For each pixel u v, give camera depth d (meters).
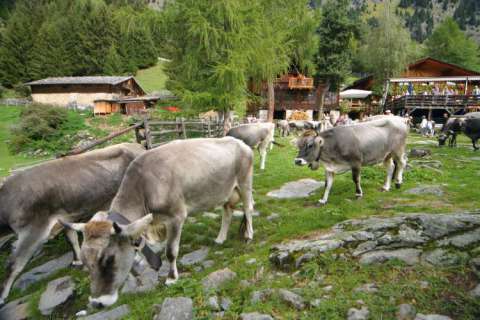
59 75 59.69
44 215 4.50
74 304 4.17
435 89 30.12
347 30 31.86
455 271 3.39
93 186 4.89
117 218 3.52
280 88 34.88
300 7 17.77
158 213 3.90
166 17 12.60
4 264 5.48
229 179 4.70
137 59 67.62
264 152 10.99
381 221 4.69
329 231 4.86
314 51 27.25
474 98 25.59
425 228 4.18
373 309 3.00
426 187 7.14
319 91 34.88
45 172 4.61
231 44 12.52
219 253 4.87
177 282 3.82
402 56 36.84
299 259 3.94
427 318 2.85
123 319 3.45
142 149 5.85
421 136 21.42
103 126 29.81
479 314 2.86
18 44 62.75
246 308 3.24
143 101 40.62
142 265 4.44
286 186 8.27
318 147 6.55
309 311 3.12
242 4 12.49
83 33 62.81
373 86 40.28
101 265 3.02
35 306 4.20
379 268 3.62
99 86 42.72
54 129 27.84
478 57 66.94
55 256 5.59
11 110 43.03
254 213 6.44
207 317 3.18
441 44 62.94
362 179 8.35
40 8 75.12
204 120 16.44
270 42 13.48
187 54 12.98
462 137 20.06
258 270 4.00
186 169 4.09
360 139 6.58
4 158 23.92
